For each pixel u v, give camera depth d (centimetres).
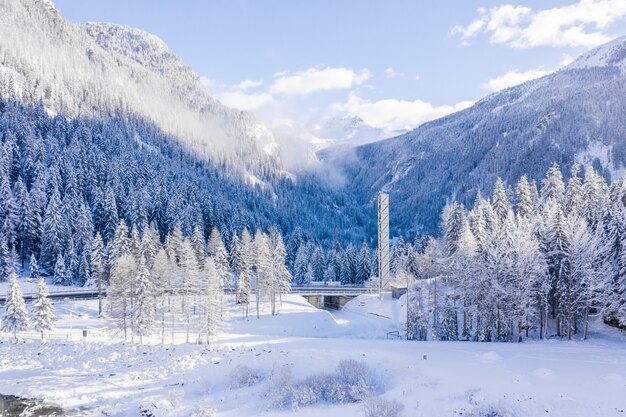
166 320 7406
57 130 14988
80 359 5516
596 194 8750
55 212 9644
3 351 5694
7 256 8925
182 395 4475
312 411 4016
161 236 11931
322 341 6016
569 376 4100
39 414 4231
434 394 3941
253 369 5034
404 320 8312
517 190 9944
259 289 8094
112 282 6309
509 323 6225
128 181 13588
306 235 17288
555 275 6384
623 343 5559
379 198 10162
